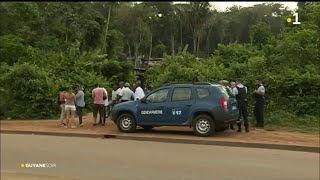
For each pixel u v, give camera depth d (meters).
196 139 12.94
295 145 11.79
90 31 42.53
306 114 16.75
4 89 21.42
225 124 13.40
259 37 37.88
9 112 21.09
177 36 62.41
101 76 30.45
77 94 16.92
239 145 12.36
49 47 38.81
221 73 20.66
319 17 21.44
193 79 20.38
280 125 15.75
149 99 14.45
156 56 65.00
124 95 16.80
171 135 13.98
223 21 59.34
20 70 21.48
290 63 20.47
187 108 13.72
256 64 20.31
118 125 14.84
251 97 17.88
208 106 13.43
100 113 17.17
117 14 62.69
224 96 13.52
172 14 60.41
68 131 15.48
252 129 15.16
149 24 62.47
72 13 44.53
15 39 30.56
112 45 47.09
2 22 36.50
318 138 13.20
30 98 21.22
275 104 17.58
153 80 25.42
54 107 21.28
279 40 25.36
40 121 19.64
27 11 39.62
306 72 18.31
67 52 35.06
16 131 15.98
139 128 16.12
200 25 53.75
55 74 26.52
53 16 43.53
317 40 20.89
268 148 12.02
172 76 20.69
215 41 61.59
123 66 35.34
